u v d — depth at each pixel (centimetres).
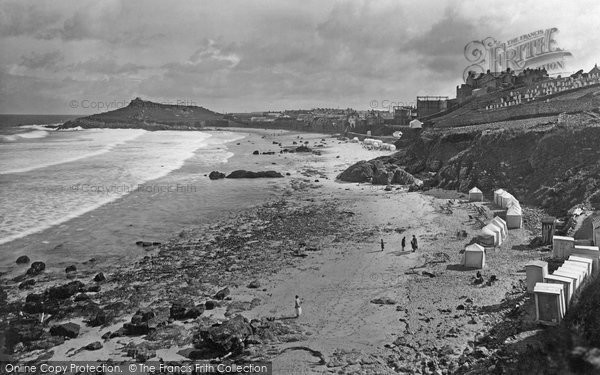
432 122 12438
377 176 8175
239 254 4441
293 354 2584
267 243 4784
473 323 2800
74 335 2908
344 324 2920
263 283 3684
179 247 4700
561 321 2564
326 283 3625
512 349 2389
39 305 3306
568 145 6316
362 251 4378
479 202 6181
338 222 5534
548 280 2794
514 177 6550
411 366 2400
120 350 2720
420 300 3203
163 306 3303
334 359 2503
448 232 4856
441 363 2405
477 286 3362
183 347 2738
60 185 7588
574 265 3077
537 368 2184
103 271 4053
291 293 3462
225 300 3375
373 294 3369
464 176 7162
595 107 7950
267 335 2791
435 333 2716
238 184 8281
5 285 3756
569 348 2275
